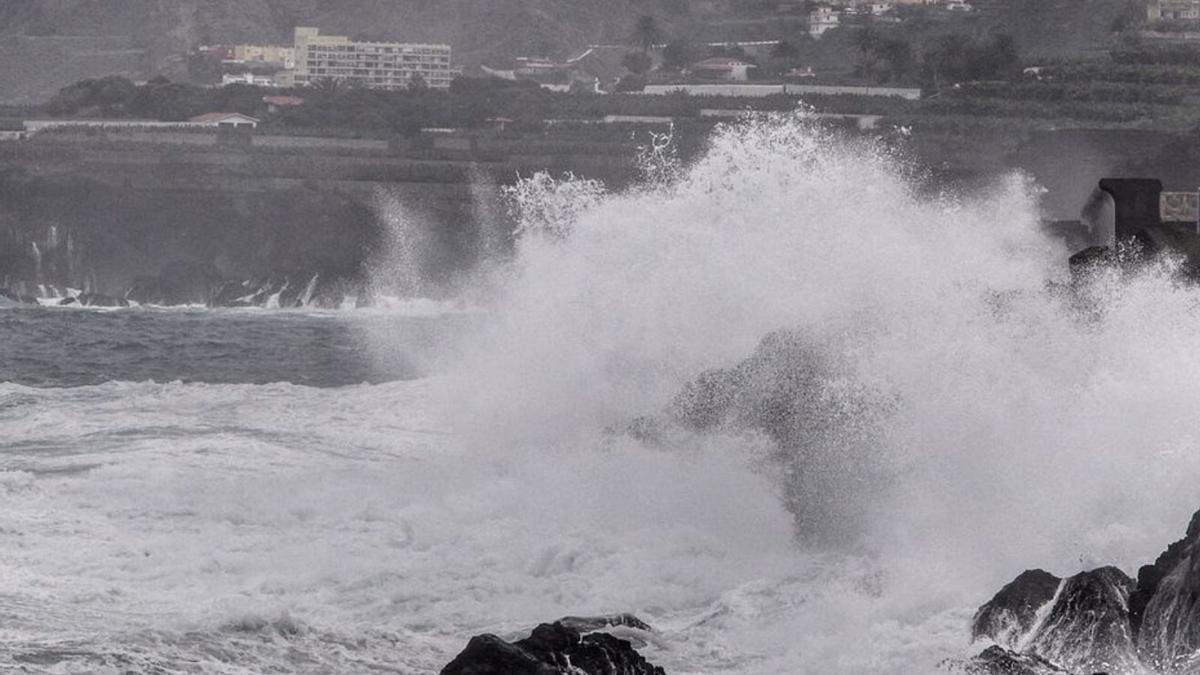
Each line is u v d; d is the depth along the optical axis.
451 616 55.44
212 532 66.75
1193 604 45.72
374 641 51.44
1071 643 47.41
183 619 52.00
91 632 50.16
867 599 55.25
